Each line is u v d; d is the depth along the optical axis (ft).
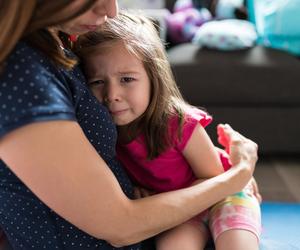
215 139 6.03
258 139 6.09
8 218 2.27
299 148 6.15
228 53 6.01
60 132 1.84
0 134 1.78
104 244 2.31
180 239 2.64
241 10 7.02
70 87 2.09
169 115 2.78
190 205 2.32
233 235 2.54
